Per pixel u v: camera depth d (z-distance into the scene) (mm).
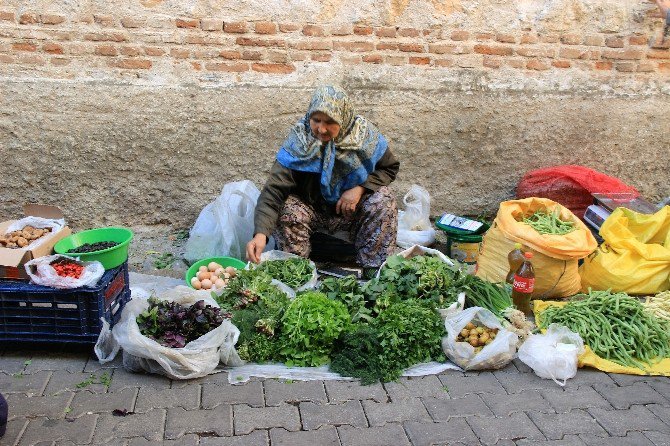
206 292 3855
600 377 3566
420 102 5266
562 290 4336
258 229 4281
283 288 4070
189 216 5285
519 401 3318
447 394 3355
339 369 3488
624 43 5375
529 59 5328
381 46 5148
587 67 5406
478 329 3676
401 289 3982
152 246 5059
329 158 4324
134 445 2898
